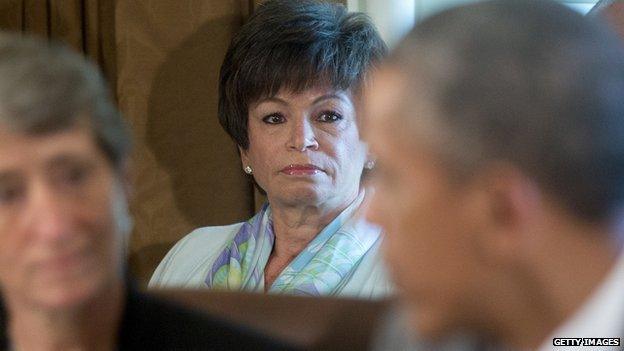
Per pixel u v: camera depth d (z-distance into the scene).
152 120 5.69
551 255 1.80
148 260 5.80
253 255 4.47
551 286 1.83
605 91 1.70
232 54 4.41
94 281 2.04
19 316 2.11
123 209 2.13
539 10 1.74
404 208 1.85
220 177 5.73
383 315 2.47
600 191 1.75
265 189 4.45
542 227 1.78
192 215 5.76
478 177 1.76
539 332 1.87
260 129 4.37
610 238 1.81
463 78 1.73
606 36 1.74
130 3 5.62
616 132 1.71
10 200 1.96
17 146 1.92
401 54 1.81
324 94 4.26
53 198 1.96
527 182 1.75
